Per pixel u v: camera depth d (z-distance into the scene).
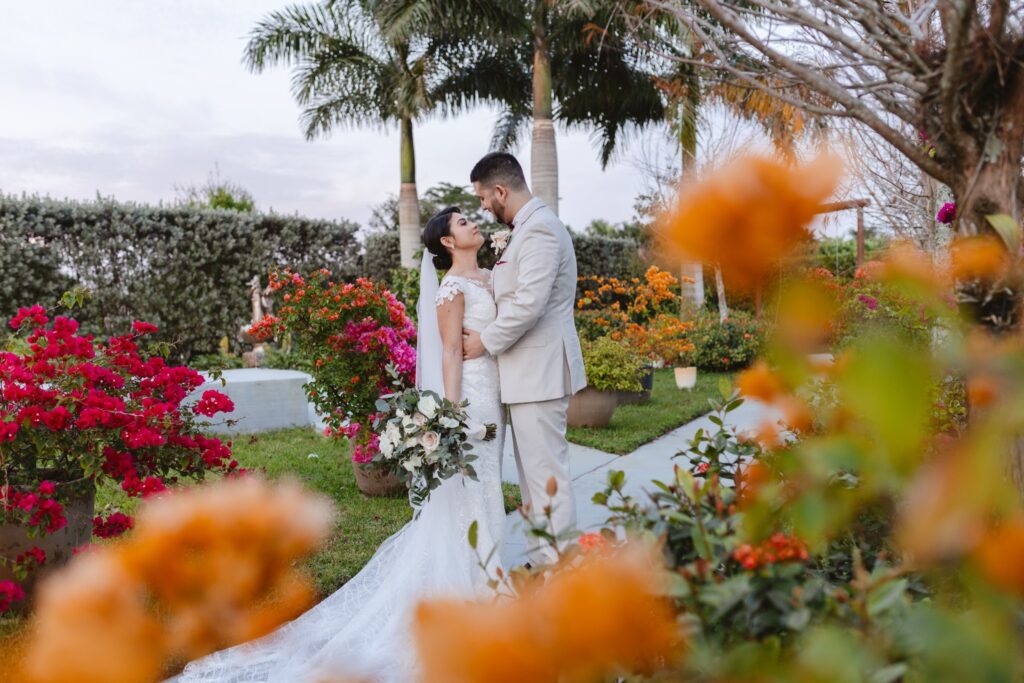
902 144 0.99
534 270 2.80
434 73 12.36
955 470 0.41
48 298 9.91
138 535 0.35
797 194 0.37
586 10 6.82
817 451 0.49
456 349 2.92
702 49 1.34
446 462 2.63
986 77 0.91
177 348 11.15
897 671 0.64
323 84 12.59
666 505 1.20
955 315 0.51
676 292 12.88
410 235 13.30
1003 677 0.49
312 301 4.75
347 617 2.62
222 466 3.16
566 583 0.48
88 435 2.76
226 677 2.24
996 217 0.70
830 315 0.40
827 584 1.01
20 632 2.32
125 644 0.33
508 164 3.01
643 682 0.74
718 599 0.89
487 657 0.45
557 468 2.89
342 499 4.56
